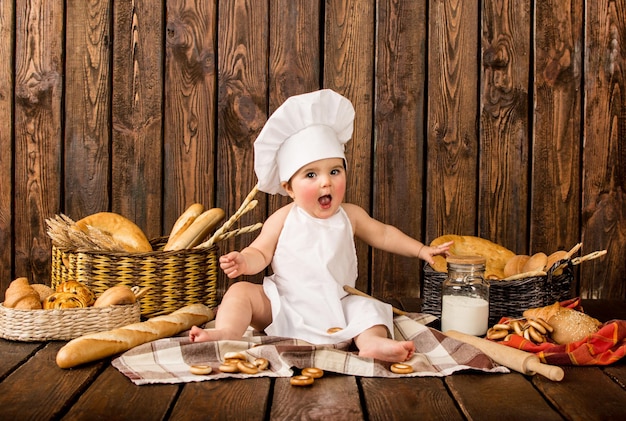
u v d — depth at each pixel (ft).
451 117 9.49
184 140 9.46
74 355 5.85
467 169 9.53
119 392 5.32
